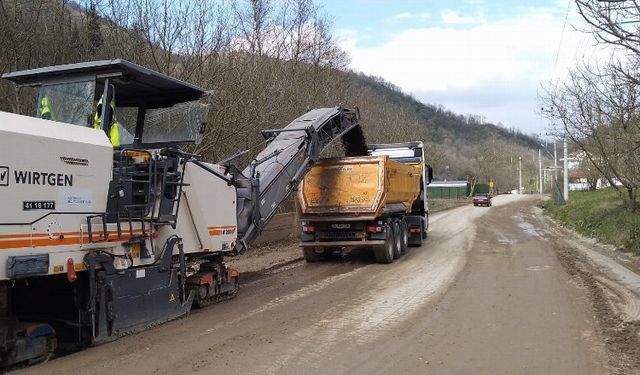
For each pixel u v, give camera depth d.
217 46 14.74
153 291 7.67
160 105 8.70
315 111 14.35
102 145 6.66
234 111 15.14
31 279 6.44
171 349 6.69
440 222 32.41
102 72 7.30
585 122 23.69
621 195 23.95
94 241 6.59
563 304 9.32
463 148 130.88
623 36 9.95
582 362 6.20
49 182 6.00
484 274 12.64
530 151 158.50
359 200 14.42
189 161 8.52
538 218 36.56
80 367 6.01
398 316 8.51
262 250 17.39
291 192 12.06
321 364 6.15
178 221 8.23
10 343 5.86
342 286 11.27
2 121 5.58
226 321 8.15
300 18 23.67
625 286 11.04
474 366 6.08
